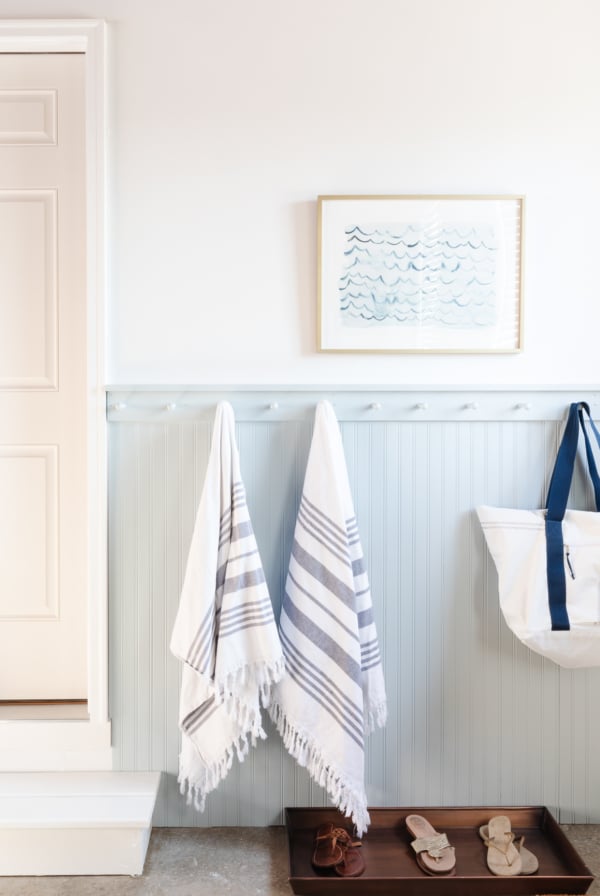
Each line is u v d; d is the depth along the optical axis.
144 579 1.45
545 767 1.50
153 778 1.44
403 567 1.48
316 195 1.46
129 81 1.44
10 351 1.52
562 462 1.44
